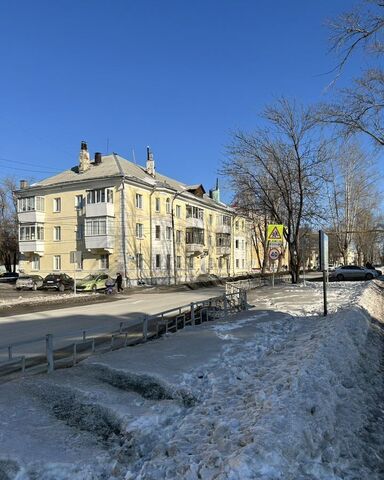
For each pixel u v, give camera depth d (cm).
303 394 526
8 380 688
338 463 409
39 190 4538
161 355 780
